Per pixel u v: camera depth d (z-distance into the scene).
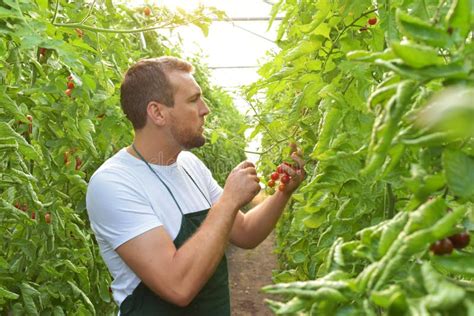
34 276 1.99
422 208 0.57
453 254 0.62
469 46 0.55
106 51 2.32
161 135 1.58
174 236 1.54
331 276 0.64
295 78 1.57
